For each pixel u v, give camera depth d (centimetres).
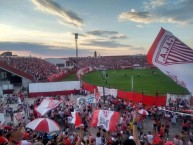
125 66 14462
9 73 7919
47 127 1493
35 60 11388
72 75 9819
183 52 714
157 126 2962
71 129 3047
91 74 10462
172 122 3375
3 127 2300
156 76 9331
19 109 3800
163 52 730
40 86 5922
